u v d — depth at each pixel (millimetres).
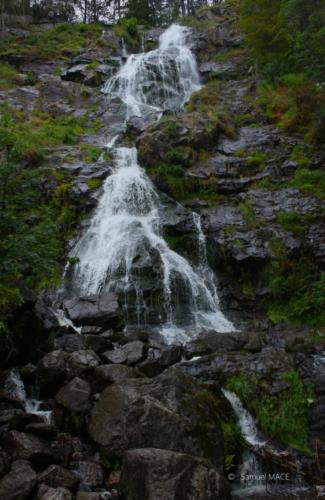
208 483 5570
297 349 10297
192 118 18672
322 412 8336
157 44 32594
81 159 17328
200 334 10398
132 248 13078
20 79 24812
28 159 16062
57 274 13000
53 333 9430
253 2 23922
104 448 6496
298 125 18516
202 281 13219
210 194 15664
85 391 7441
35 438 6512
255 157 16844
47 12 39906
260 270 13227
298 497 6633
